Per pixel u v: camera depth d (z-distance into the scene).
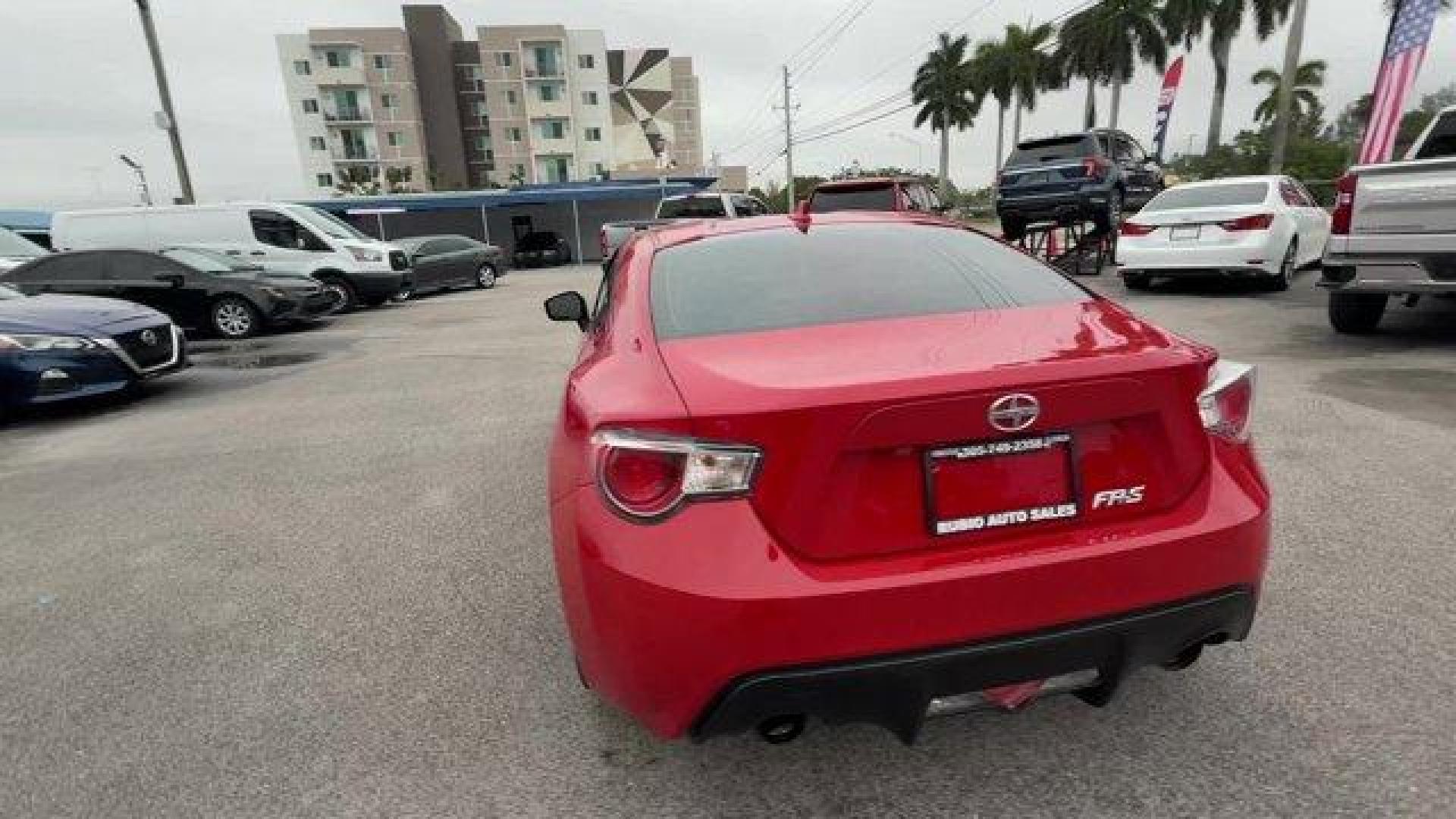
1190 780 2.10
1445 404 5.09
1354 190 6.34
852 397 1.72
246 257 15.95
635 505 1.78
